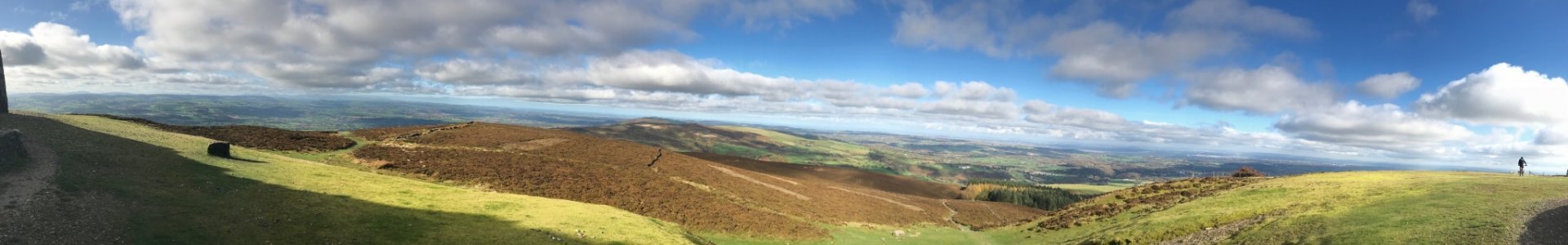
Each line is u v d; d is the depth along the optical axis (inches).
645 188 2461.9
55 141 1414.9
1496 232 1086.4
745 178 3508.9
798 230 2122.3
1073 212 2925.7
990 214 3624.5
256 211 1216.8
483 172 2274.9
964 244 2389.3
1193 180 3275.1
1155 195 2977.4
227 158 1755.7
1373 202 1648.6
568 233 1455.5
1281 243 1416.1
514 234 1370.6
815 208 2723.9
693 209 2174.0
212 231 1049.5
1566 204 1201.4
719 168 3941.9
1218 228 1774.1
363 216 1344.7
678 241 1576.0
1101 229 2214.6
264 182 1481.3
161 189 1225.4
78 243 890.1
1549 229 1037.2
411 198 1617.9
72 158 1302.9
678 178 2928.2
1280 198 2062.0
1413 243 1127.6
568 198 2079.2
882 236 2346.2
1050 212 3297.2
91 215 1005.8
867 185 7450.8
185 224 1057.5
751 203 2583.7
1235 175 3380.9
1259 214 1807.3
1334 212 1585.9
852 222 2541.8
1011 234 2623.0
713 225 1985.7
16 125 1513.3
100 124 2010.3
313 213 1283.2
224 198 1264.8
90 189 1127.0
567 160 2886.3
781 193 3065.9
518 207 1701.5
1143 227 1999.3
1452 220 1242.0
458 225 1390.3
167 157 1545.3
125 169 1323.8
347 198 1483.8
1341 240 1264.8
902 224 2748.5
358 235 1195.9
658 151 4165.8
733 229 1994.3
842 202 3147.1
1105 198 3341.5
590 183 2373.3
